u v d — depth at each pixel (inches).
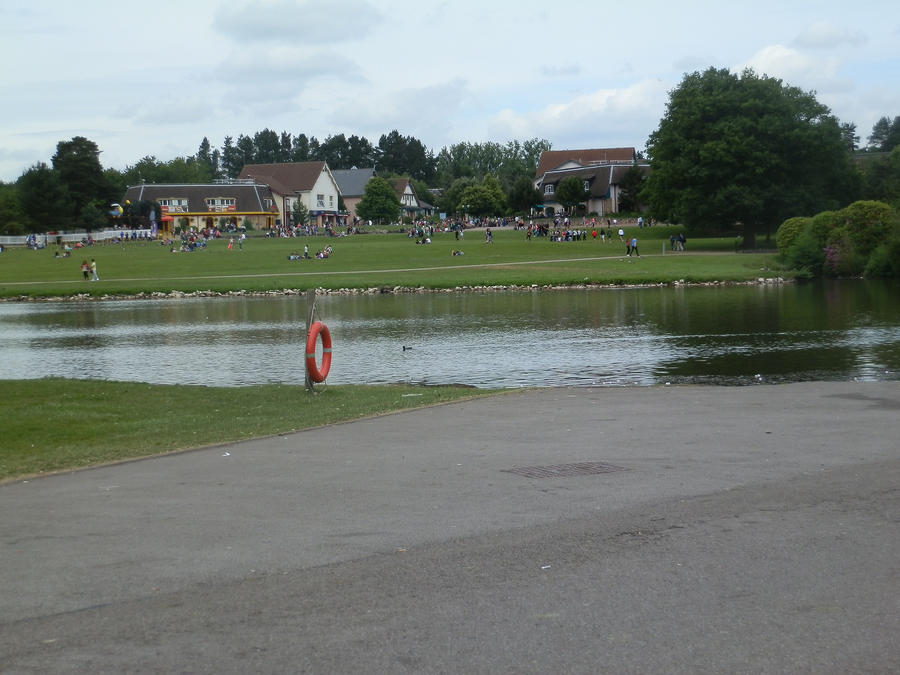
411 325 1830.7
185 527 383.9
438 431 633.0
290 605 286.0
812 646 249.6
